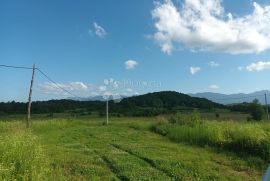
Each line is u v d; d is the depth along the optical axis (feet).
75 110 327.67
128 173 47.75
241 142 69.05
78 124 184.55
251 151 65.41
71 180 43.50
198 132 86.84
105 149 74.43
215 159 61.41
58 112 306.96
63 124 160.66
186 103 331.77
